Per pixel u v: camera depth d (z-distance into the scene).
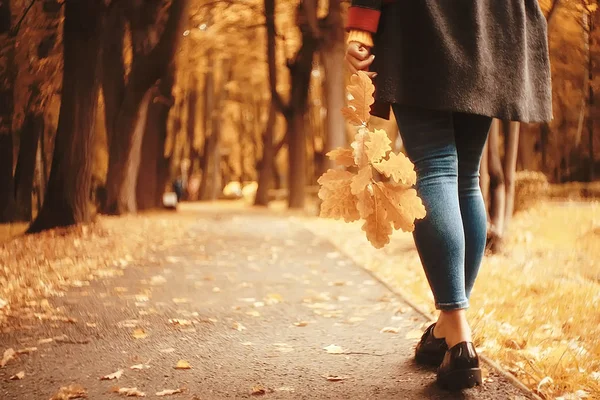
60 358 2.67
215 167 35.28
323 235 10.22
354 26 2.26
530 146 17.27
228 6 18.23
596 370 2.48
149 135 19.14
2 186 11.20
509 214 6.79
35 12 8.77
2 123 9.80
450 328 2.23
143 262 6.34
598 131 7.17
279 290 4.63
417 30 2.19
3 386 2.29
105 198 14.48
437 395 2.14
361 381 2.31
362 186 1.99
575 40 5.24
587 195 15.90
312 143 28.47
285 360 2.62
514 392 2.17
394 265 6.15
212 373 2.44
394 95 2.19
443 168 2.26
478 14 2.21
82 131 9.22
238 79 31.64
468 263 2.48
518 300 3.91
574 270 5.27
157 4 13.49
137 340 3.00
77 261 6.02
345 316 3.60
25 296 4.16
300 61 20.56
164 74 13.16
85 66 9.15
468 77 2.16
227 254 7.24
